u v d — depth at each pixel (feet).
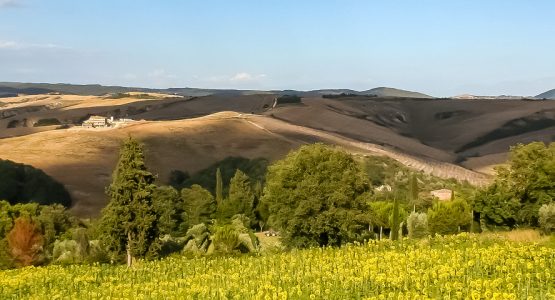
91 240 266.98
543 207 198.59
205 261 172.65
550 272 114.01
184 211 357.41
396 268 120.78
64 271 171.53
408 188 434.30
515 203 232.12
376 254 144.15
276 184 215.72
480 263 120.88
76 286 149.48
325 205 210.18
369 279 117.80
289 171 214.28
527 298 96.58
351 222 206.28
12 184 421.59
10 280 152.76
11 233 229.66
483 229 244.42
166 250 235.20
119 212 209.56
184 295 124.16
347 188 208.23
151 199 215.10
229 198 380.37
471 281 105.40
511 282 108.37
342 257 146.82
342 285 115.85
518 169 233.55
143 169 217.36
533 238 180.14
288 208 212.64
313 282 121.29
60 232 301.43
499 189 240.73
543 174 228.63
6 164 436.76
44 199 426.51
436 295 103.45
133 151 215.92
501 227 238.89
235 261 162.91
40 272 167.73
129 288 136.36
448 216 239.09
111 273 166.40
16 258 226.79
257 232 343.26
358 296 109.50
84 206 440.04
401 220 258.78
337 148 227.81
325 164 211.00
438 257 133.80
